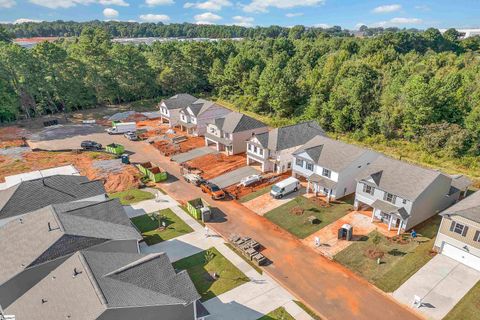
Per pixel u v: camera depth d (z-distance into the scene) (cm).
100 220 2819
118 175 4603
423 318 2317
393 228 3344
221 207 3838
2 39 9588
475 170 4806
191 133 6506
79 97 7844
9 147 5681
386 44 9912
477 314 2327
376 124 6134
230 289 2597
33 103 7444
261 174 4634
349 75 7500
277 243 3177
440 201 3525
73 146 5800
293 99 7431
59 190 3341
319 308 2416
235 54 10756
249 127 5441
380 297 2511
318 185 3928
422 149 5500
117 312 1781
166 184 4434
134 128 6562
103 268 2120
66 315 1823
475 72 6638
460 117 5481
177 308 2009
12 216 3014
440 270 2755
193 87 9700
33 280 2295
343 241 3181
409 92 5772
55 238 2394
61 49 7425
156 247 3120
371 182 3472
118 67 8256
